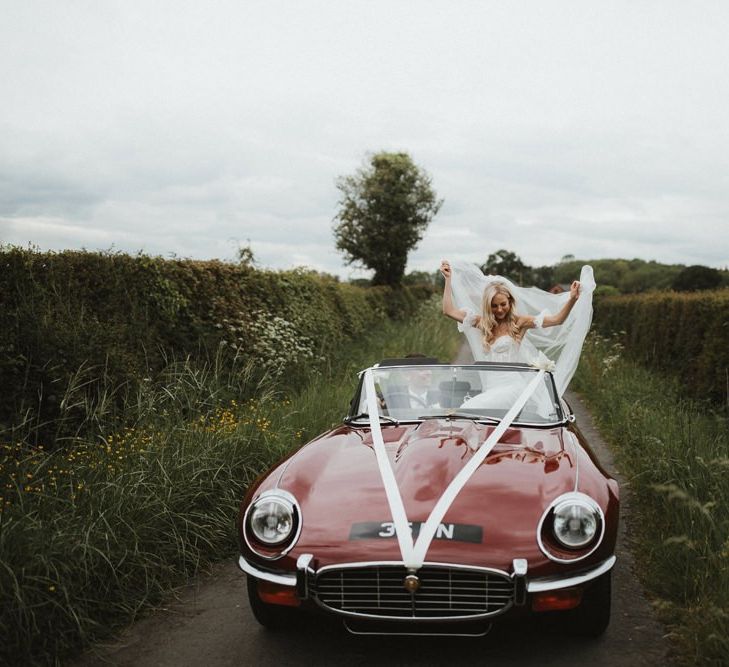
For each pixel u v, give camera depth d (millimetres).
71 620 3428
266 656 3275
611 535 3123
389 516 3115
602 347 15406
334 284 16781
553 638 3377
